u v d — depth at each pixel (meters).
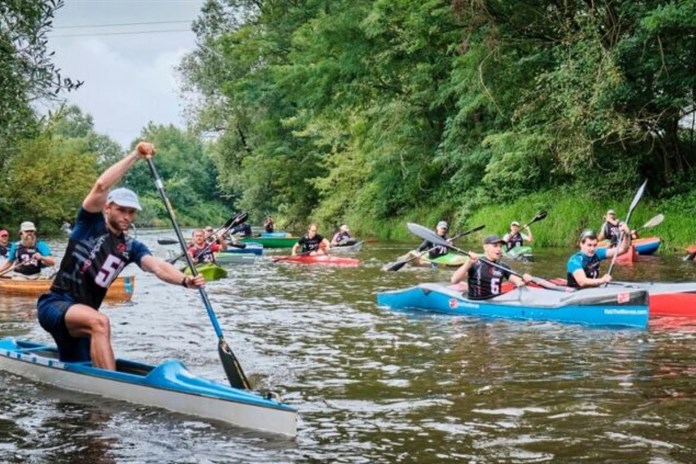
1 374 6.14
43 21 8.77
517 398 5.32
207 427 4.70
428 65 25.69
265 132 38.66
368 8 26.30
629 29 18.11
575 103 18.19
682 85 17.75
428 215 28.22
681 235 18.72
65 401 5.30
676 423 4.68
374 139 29.00
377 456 4.18
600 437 4.43
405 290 10.10
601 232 18.08
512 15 20.77
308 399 5.38
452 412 5.01
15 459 4.16
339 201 34.88
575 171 21.16
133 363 5.66
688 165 20.55
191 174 85.31
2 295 11.76
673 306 9.02
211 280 14.24
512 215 22.72
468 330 8.22
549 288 9.71
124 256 5.65
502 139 21.84
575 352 6.89
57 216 42.62
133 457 4.18
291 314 9.58
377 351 7.09
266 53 36.72
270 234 29.33
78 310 5.57
